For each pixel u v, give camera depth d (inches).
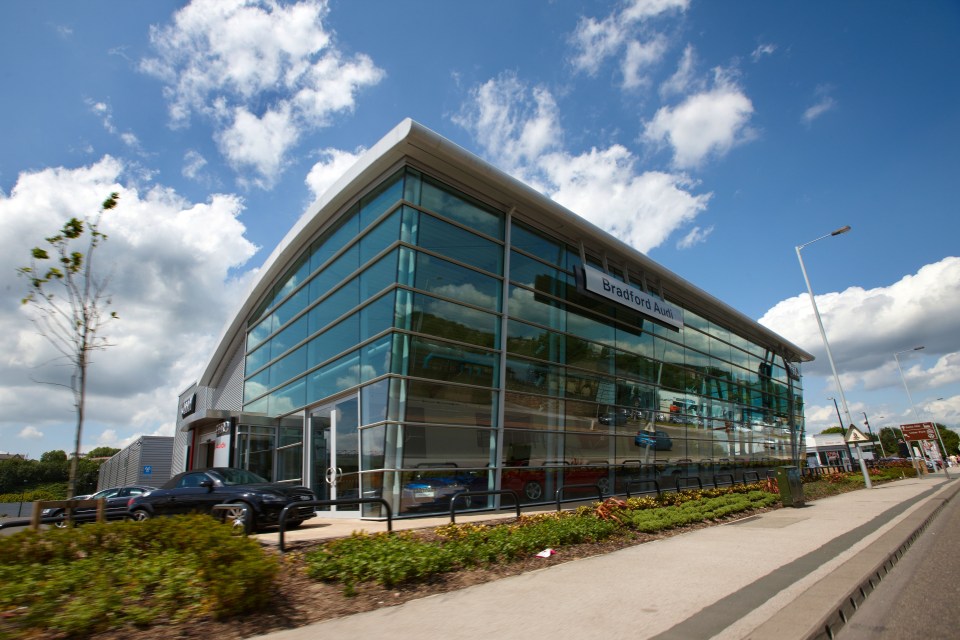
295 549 309.4
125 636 176.2
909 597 249.3
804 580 262.2
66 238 318.7
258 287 900.6
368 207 612.7
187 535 259.4
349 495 569.0
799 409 1465.3
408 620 199.9
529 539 342.3
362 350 576.4
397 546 280.8
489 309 601.3
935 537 439.2
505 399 594.6
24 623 168.6
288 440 745.6
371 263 583.8
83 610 178.5
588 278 709.9
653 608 215.0
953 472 2116.1
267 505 430.3
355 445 569.6
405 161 554.9
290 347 778.2
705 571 287.7
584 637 180.4
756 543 386.6
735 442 1071.0
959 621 208.5
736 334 1164.5
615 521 434.0
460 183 595.5
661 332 887.7
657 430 834.2
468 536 335.0
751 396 1181.1
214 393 1134.4
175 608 198.7
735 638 177.0
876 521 514.0
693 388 958.4
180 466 1280.8
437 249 563.8
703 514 514.9
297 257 794.8
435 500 518.0
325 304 682.2
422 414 524.7
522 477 597.3
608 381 748.6
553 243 701.9
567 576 277.7
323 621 200.1
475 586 256.4
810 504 721.6
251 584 202.4
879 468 1744.6
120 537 268.1
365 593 236.2
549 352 661.3
